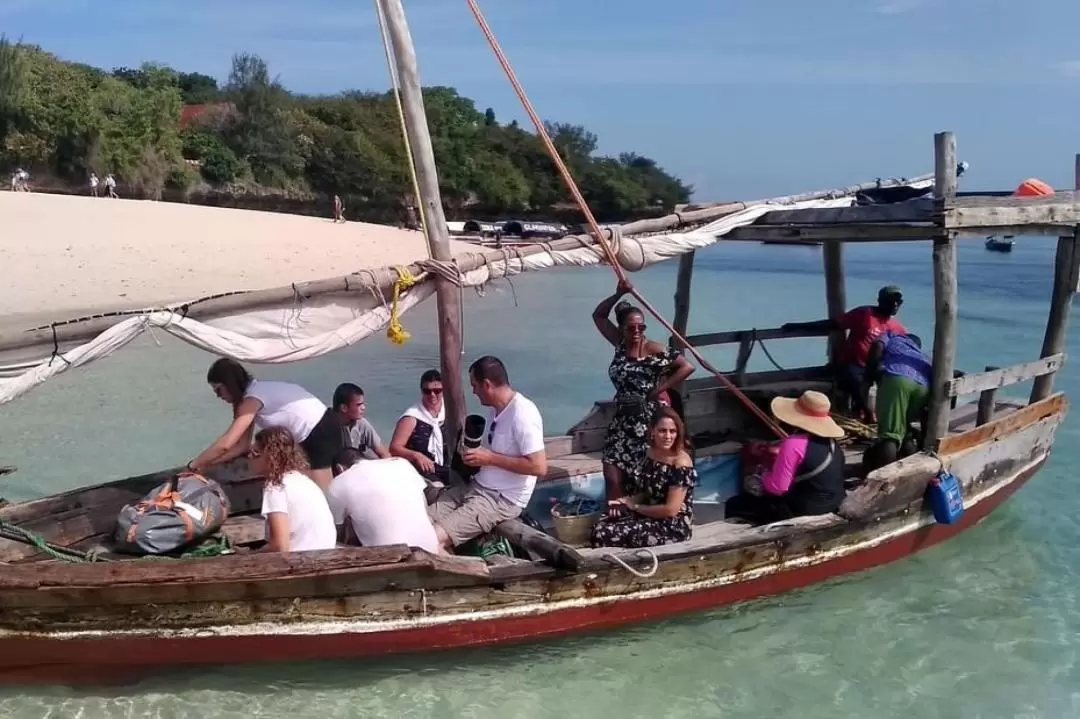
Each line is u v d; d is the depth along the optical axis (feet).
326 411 20.06
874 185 29.91
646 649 19.35
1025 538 25.50
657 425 19.45
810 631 20.25
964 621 20.74
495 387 18.75
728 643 19.74
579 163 252.42
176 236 103.55
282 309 18.94
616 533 19.13
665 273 125.59
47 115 155.94
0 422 39.29
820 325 29.81
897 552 22.49
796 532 19.92
